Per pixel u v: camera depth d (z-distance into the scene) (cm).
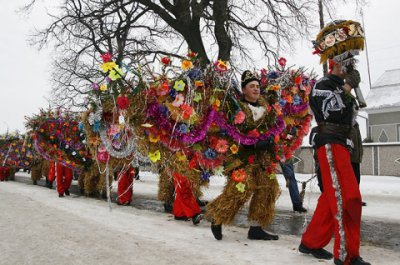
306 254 432
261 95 515
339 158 377
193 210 652
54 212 778
